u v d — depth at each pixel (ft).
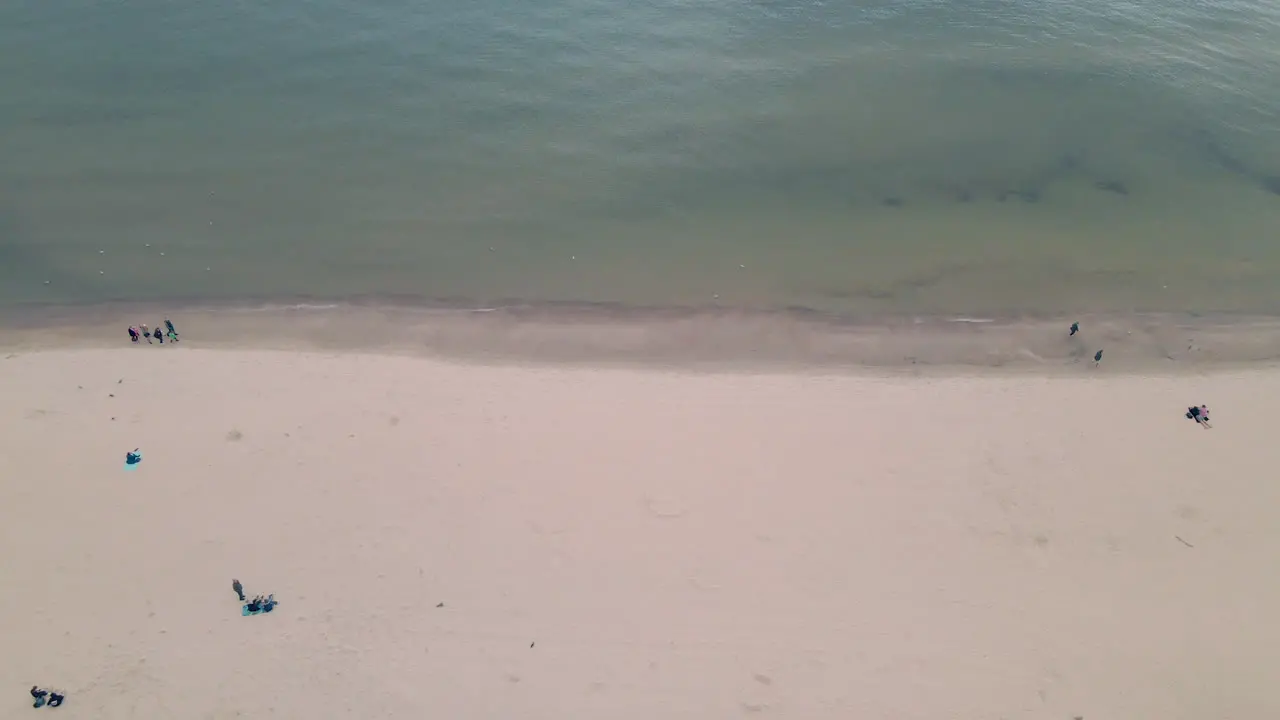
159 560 101.65
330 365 128.88
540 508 108.17
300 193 159.94
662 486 111.14
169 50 198.29
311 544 103.71
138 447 114.42
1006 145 172.55
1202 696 91.04
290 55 196.44
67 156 167.02
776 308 139.33
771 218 155.63
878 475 112.88
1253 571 102.42
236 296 140.26
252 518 106.22
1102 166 168.04
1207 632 96.63
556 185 161.58
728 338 134.62
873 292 142.10
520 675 92.07
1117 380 127.85
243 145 170.71
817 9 212.84
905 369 129.80
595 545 104.22
